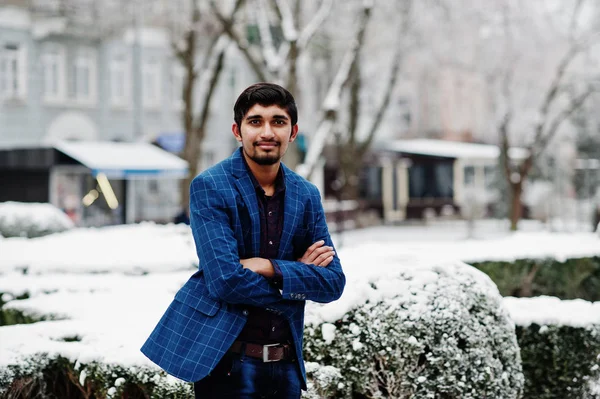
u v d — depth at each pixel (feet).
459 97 150.61
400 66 99.96
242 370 11.30
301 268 11.34
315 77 129.70
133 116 118.32
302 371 11.77
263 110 11.51
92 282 23.63
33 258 27.22
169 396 13.88
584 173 128.06
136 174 87.35
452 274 15.92
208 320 11.22
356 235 103.76
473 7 85.61
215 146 130.82
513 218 88.99
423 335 15.20
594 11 85.66
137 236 31.30
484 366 15.40
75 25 104.58
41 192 86.63
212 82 85.15
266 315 11.46
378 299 15.35
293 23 70.74
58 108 108.58
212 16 83.05
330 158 129.90
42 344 15.42
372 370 15.14
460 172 143.84
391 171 146.10
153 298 20.04
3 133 102.47
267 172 11.73
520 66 89.86
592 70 90.53
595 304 20.06
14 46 104.22
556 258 29.78
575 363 18.51
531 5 87.04
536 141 87.35
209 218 11.30
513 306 19.88
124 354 14.39
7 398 14.79
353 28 87.30
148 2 91.45
